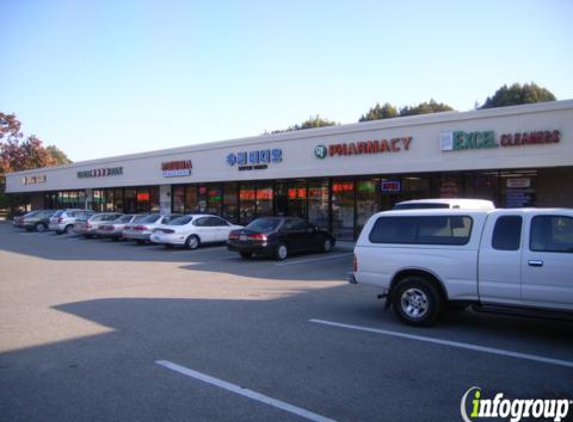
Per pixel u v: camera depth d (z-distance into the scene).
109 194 37.06
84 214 29.92
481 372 5.34
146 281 11.76
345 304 9.06
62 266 14.62
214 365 5.60
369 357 5.88
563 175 15.88
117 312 8.37
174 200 30.77
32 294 10.06
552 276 6.32
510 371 5.37
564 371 5.37
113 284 11.31
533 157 14.26
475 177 17.69
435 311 7.22
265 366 5.56
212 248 20.08
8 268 14.16
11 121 56.00
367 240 8.00
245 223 25.89
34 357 5.91
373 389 4.86
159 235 19.39
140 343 6.49
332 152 19.47
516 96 48.19
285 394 4.75
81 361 5.76
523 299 6.55
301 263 15.12
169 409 4.42
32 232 31.05
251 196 25.61
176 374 5.31
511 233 6.75
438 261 7.19
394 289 7.60
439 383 5.02
